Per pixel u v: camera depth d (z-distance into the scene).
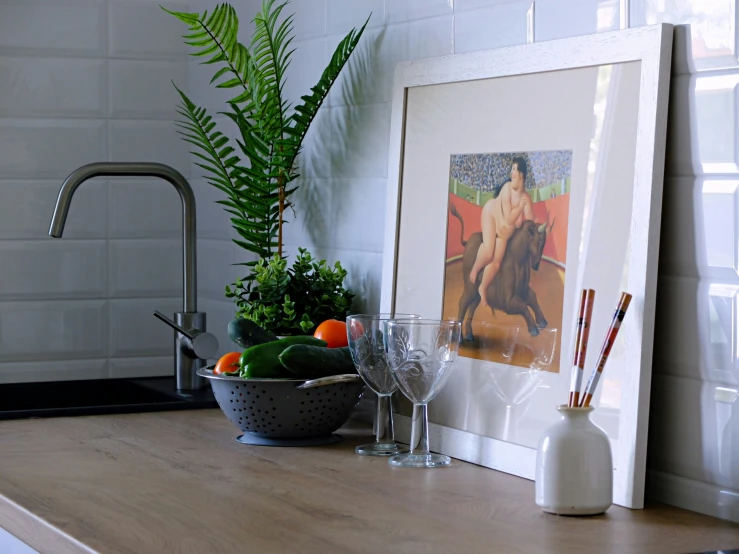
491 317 1.31
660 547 0.95
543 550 0.94
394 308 1.48
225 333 2.16
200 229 2.25
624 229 1.13
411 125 1.48
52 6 2.18
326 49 1.78
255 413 1.39
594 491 1.05
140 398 2.01
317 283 1.64
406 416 1.45
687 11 1.11
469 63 1.37
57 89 2.20
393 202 1.50
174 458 1.32
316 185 1.80
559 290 1.21
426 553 0.92
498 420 1.28
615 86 1.16
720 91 1.07
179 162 2.28
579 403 1.09
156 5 2.24
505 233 1.30
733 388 1.07
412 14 1.55
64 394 2.08
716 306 1.08
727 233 1.07
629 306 1.12
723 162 1.07
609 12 1.21
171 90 2.26
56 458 1.31
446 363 1.27
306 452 1.37
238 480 1.20
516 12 1.35
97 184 2.23
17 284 2.20
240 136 2.05
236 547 0.93
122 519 1.02
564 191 1.22
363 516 1.04
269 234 1.82
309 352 1.36
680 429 1.13
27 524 1.06
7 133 2.18
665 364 1.15
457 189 1.39
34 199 2.20
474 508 1.08
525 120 1.28
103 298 2.26
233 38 1.73
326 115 1.77
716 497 1.08
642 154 1.12
